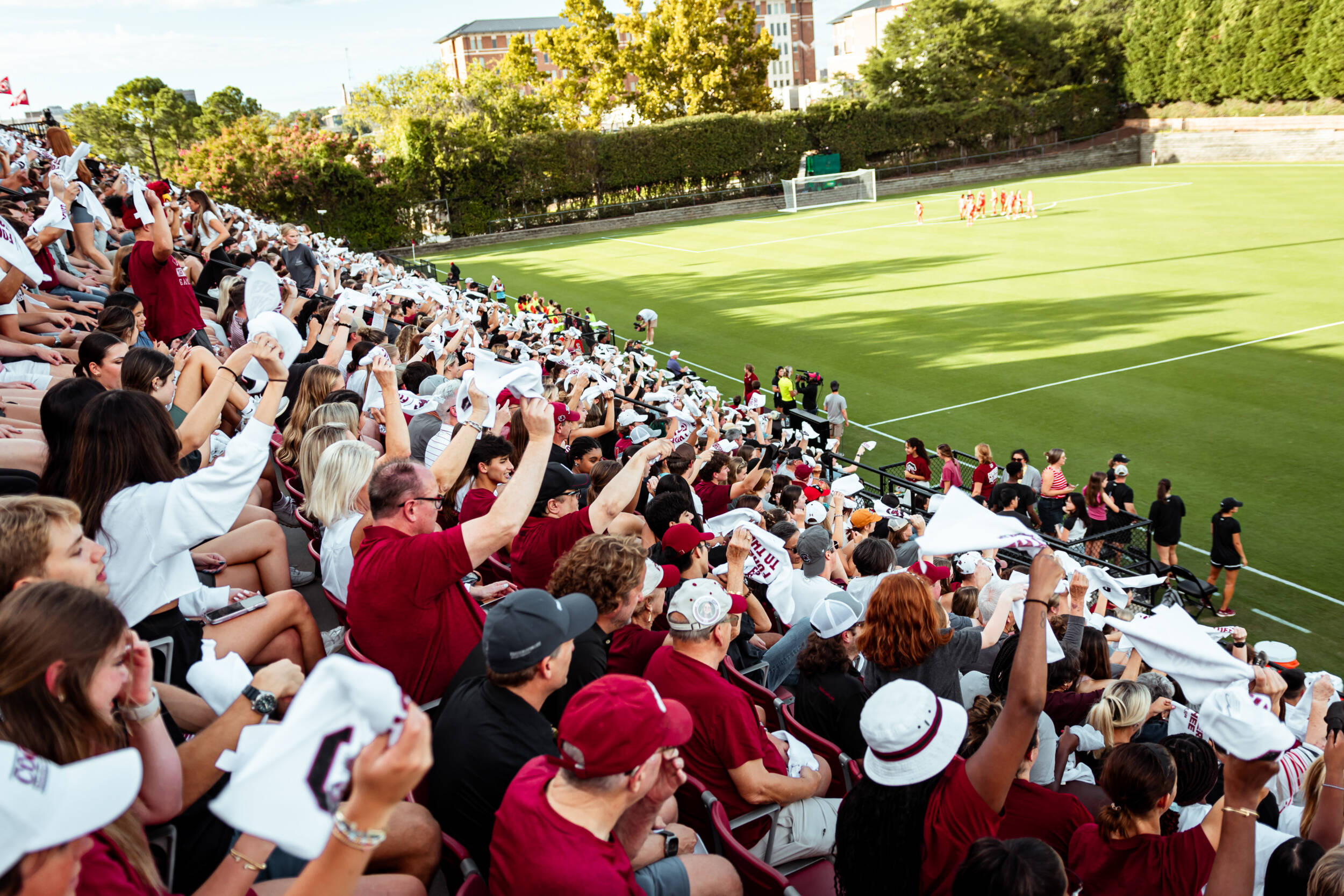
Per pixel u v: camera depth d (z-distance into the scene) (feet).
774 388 83.46
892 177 253.85
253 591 16.42
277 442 25.75
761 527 21.65
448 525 20.48
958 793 10.59
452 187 212.64
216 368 17.60
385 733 5.46
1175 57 239.50
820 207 227.40
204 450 17.72
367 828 5.58
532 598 10.80
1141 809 11.86
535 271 157.89
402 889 9.80
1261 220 141.59
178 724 10.77
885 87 256.11
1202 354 79.46
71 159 35.78
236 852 8.50
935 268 128.67
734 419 54.29
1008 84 257.96
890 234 165.37
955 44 245.45
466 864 10.50
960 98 254.68
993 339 90.48
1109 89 260.21
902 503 50.01
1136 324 90.53
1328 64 209.05
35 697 7.21
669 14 253.03
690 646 13.28
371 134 252.42
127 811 7.78
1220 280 105.40
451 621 13.08
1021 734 10.30
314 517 15.69
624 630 16.06
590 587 13.58
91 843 6.51
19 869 5.80
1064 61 255.70
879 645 16.19
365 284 55.11
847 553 28.30
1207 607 43.62
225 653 13.16
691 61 253.24
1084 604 19.77
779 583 19.19
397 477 12.98
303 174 191.21
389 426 16.34
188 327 26.20
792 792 13.19
